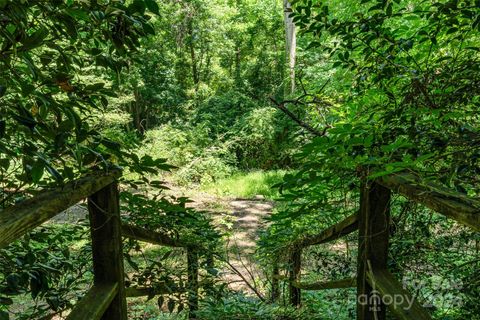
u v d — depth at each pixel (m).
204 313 2.62
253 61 21.03
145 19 1.36
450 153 1.38
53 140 1.27
